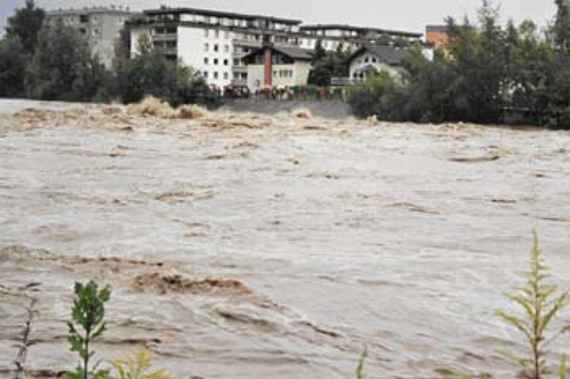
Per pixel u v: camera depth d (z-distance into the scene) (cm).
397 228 1041
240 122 3406
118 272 748
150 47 8200
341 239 956
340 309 636
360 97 6331
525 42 5397
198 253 851
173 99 7856
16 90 8688
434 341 559
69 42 8294
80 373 220
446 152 2308
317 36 13112
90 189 1345
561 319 588
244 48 12388
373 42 13088
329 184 1495
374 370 497
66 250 855
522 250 913
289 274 759
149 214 1108
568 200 1338
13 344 516
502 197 1363
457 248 918
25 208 1132
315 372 492
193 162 1830
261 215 1123
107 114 3684
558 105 5134
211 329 566
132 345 527
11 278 713
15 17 9919
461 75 5569
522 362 321
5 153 1922
